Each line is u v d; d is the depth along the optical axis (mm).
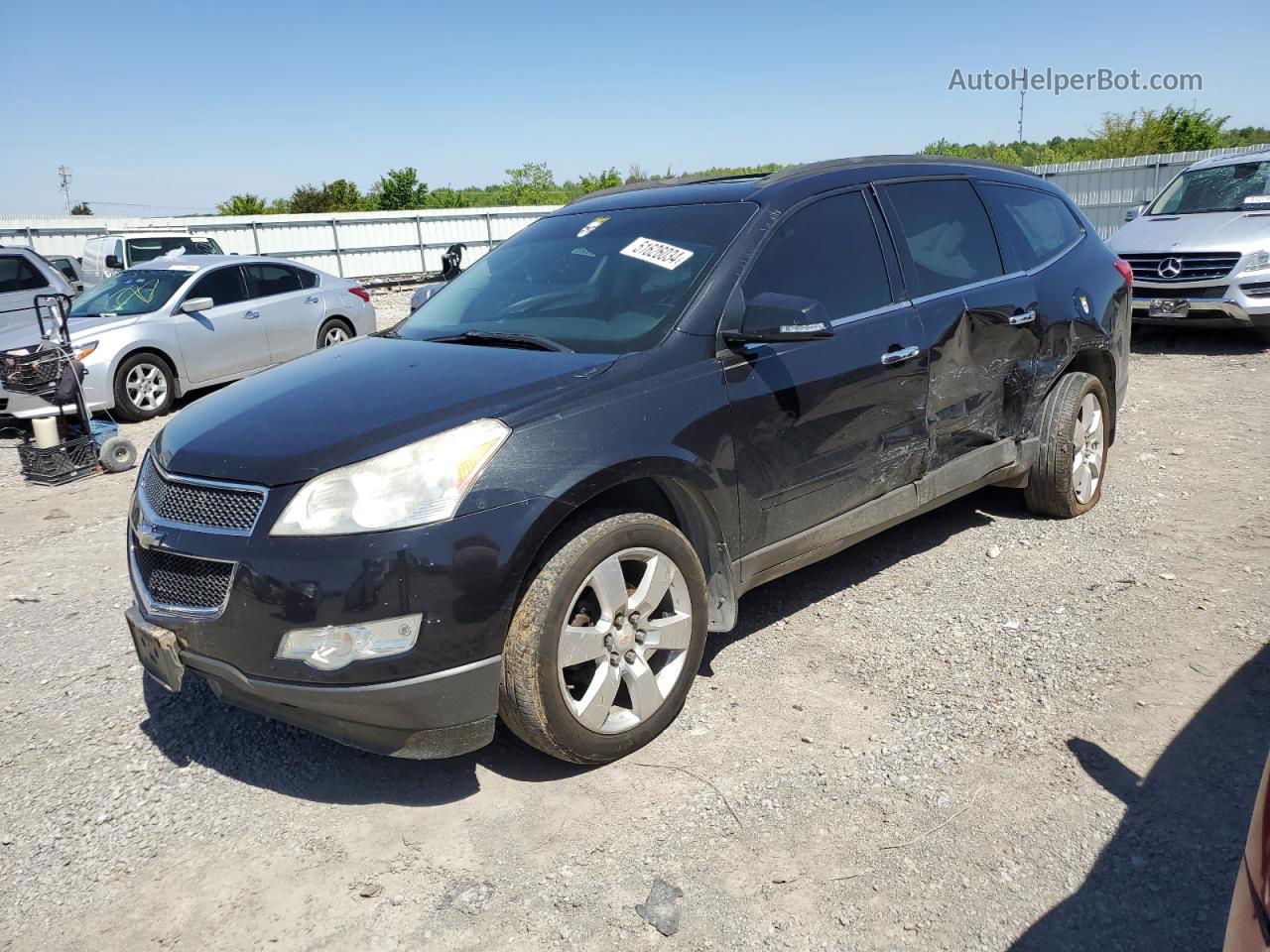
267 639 2578
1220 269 9070
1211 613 3797
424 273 29281
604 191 4641
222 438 2916
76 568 5281
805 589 4316
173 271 10422
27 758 3264
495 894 2463
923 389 3961
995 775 2834
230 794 2988
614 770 2992
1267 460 5758
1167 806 2646
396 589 2521
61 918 2475
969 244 4434
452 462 2625
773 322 3145
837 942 2244
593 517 2887
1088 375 4934
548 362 3127
